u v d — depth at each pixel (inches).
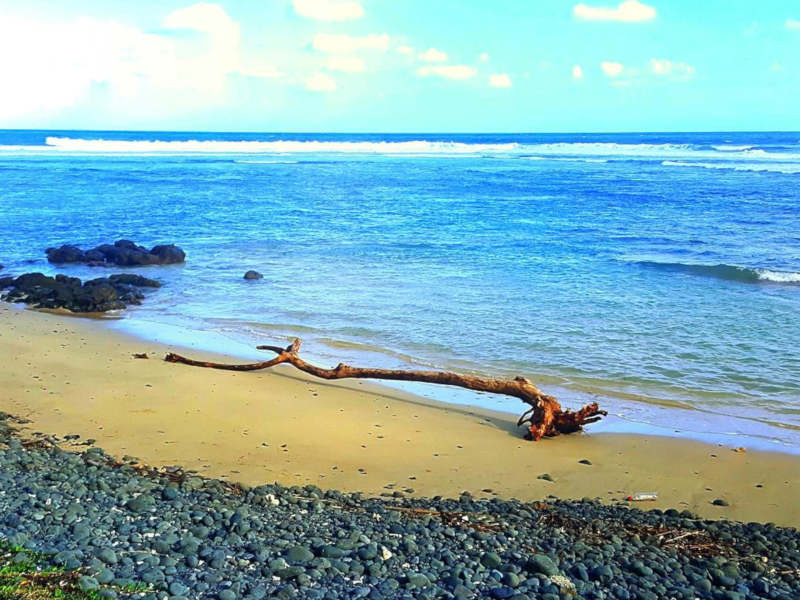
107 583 209.0
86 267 932.6
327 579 223.3
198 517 267.4
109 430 383.6
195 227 1252.5
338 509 293.6
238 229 1227.9
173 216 1381.6
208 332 616.4
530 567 239.9
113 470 321.7
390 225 1257.4
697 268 844.6
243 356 543.8
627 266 882.1
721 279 808.3
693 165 2618.1
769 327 604.1
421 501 310.0
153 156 3326.8
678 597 227.9
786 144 3973.9
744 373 495.5
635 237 1100.5
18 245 1088.2
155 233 1191.6
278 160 3129.9
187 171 2455.7
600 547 267.9
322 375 484.1
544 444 390.6
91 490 291.0
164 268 916.0
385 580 225.9
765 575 250.2
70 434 374.9
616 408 440.8
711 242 1048.2
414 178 2208.4
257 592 210.7
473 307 682.2
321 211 1444.4
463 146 4143.7
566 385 477.7
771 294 729.6
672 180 2033.7
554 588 226.2
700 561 258.1
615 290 751.7
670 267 864.3
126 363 514.0
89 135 7278.5
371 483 332.2
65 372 485.7
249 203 1573.6
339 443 381.1
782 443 388.5
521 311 664.4
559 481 342.3
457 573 233.5
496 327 612.1
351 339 585.9
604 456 373.7
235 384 475.8
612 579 238.4
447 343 569.6
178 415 411.5
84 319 668.1
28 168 2486.5
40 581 205.2
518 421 423.8
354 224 1272.1
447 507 303.6
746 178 2046.0
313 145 4156.0
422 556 249.0
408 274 848.9
